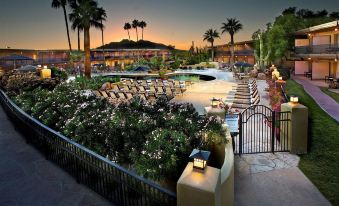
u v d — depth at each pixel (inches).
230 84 860.6
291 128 268.1
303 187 205.8
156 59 1817.2
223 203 148.7
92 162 195.0
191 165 140.3
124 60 2593.5
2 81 690.8
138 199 178.5
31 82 580.4
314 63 938.7
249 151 282.2
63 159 231.5
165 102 307.9
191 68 1770.4
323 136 286.0
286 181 215.8
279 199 190.4
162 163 177.9
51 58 1785.2
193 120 236.7
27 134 304.0
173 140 196.1
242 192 200.2
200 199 122.9
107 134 238.1
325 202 185.8
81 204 179.9
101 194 189.6
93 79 865.5
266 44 1230.9
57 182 210.4
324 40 935.0
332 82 713.0
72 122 273.7
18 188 201.6
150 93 618.5
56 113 327.6
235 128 285.7
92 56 2361.0
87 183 202.1
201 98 615.5
